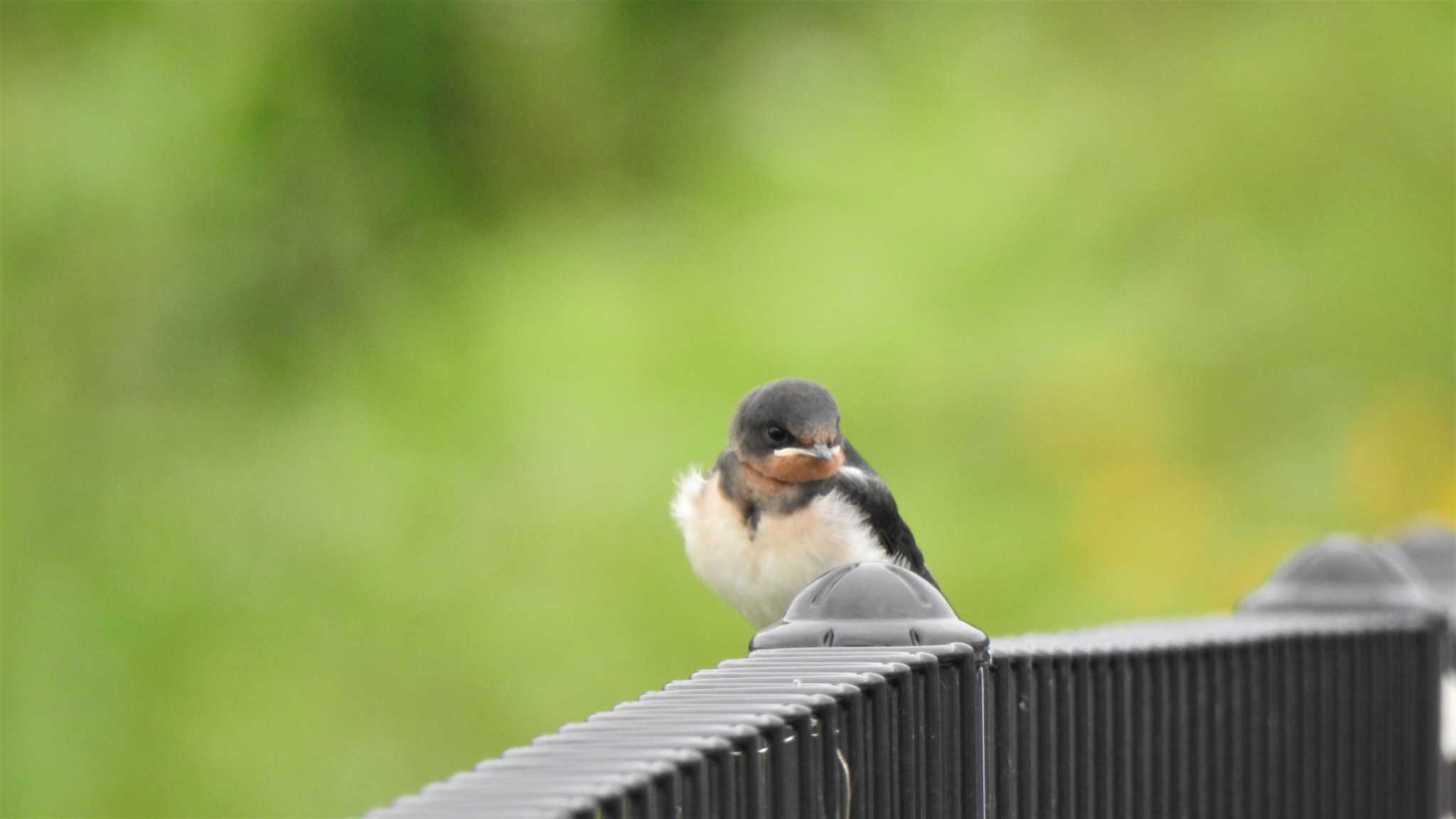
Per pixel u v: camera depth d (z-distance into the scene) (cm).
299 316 1880
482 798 292
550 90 2052
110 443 1775
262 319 1869
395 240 1953
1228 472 1482
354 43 1958
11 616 1705
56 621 1686
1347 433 1502
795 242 1459
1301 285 1514
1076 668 506
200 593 1652
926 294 1415
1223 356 1495
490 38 2025
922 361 1388
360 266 1908
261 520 1638
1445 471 1516
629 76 2048
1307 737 645
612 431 1405
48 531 1741
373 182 1938
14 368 1766
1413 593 735
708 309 1437
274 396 1819
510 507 1450
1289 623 672
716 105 1936
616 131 2048
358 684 1545
